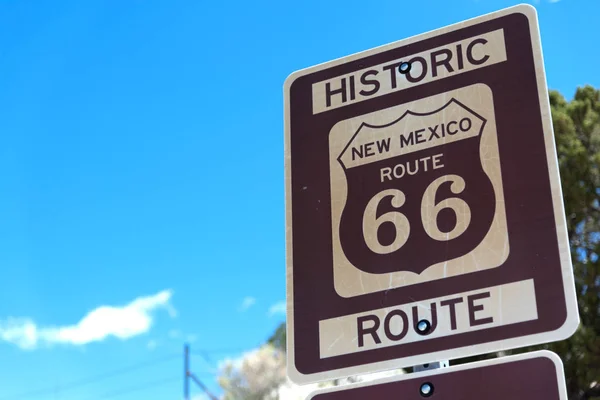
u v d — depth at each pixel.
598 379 10.18
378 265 2.10
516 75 2.16
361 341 2.04
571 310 1.84
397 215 2.14
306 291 2.17
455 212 2.07
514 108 2.12
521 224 1.97
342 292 2.12
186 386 22.66
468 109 2.18
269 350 22.47
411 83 2.30
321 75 2.46
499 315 1.91
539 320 1.87
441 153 2.16
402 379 1.96
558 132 12.63
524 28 2.21
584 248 11.68
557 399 1.79
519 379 1.85
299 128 2.41
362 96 2.36
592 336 10.31
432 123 2.21
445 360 2.00
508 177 2.04
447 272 2.01
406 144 2.22
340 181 2.27
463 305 1.96
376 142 2.27
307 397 2.04
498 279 1.94
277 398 21.45
